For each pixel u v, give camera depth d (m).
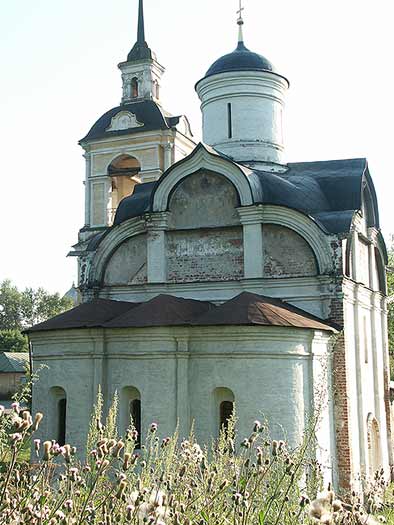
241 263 20.75
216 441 16.45
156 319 17.34
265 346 16.83
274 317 17.03
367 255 24.00
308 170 24.55
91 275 22.91
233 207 20.97
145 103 34.81
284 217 20.22
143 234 22.44
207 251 21.20
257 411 16.55
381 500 10.41
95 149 35.03
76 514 5.94
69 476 6.01
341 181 22.58
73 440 17.91
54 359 18.58
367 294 23.09
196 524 6.45
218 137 25.69
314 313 19.70
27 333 19.19
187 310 18.22
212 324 16.89
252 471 7.47
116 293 22.59
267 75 25.75
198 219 21.38
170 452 7.99
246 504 6.56
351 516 6.49
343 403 18.83
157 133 33.66
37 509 5.66
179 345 17.22
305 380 17.33
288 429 16.67
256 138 25.33
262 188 20.91
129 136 34.12
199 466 8.05
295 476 7.61
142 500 5.72
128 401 17.75
